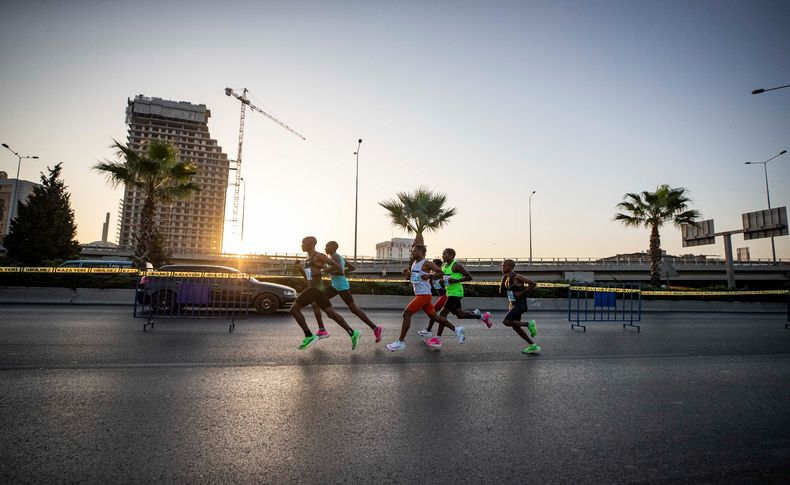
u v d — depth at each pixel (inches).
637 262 2020.2
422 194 962.1
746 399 189.2
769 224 1131.3
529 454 124.5
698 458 124.6
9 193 6072.8
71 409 151.1
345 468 112.0
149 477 103.9
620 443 134.8
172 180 818.2
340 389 186.5
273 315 492.7
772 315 773.3
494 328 438.0
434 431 140.6
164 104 6112.2
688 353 308.3
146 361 230.1
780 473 115.7
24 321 374.3
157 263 1371.8
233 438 129.7
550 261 1854.1
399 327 421.7
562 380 215.9
